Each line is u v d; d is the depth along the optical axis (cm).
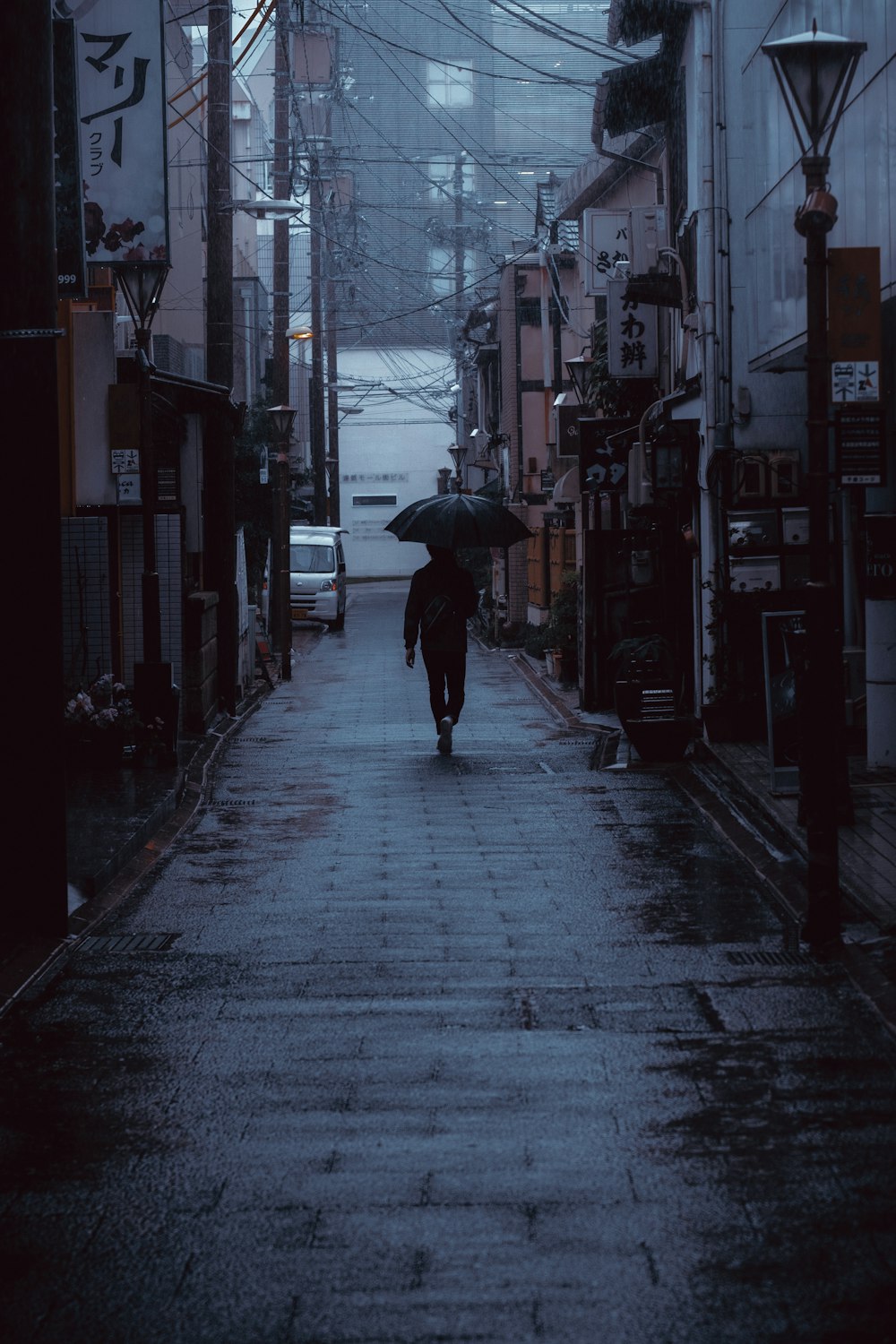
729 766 1268
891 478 1236
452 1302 379
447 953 740
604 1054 577
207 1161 477
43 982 702
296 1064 573
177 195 3722
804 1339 358
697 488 1495
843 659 1323
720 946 746
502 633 3103
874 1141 482
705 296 1444
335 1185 454
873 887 828
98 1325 375
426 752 1504
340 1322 371
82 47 1305
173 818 1132
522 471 3195
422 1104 524
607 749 1470
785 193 1200
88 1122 516
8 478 776
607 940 763
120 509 1542
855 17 1020
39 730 773
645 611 1659
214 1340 365
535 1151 477
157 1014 645
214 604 1783
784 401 1439
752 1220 423
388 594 5550
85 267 1178
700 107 1445
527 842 1028
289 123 2997
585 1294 381
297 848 1026
